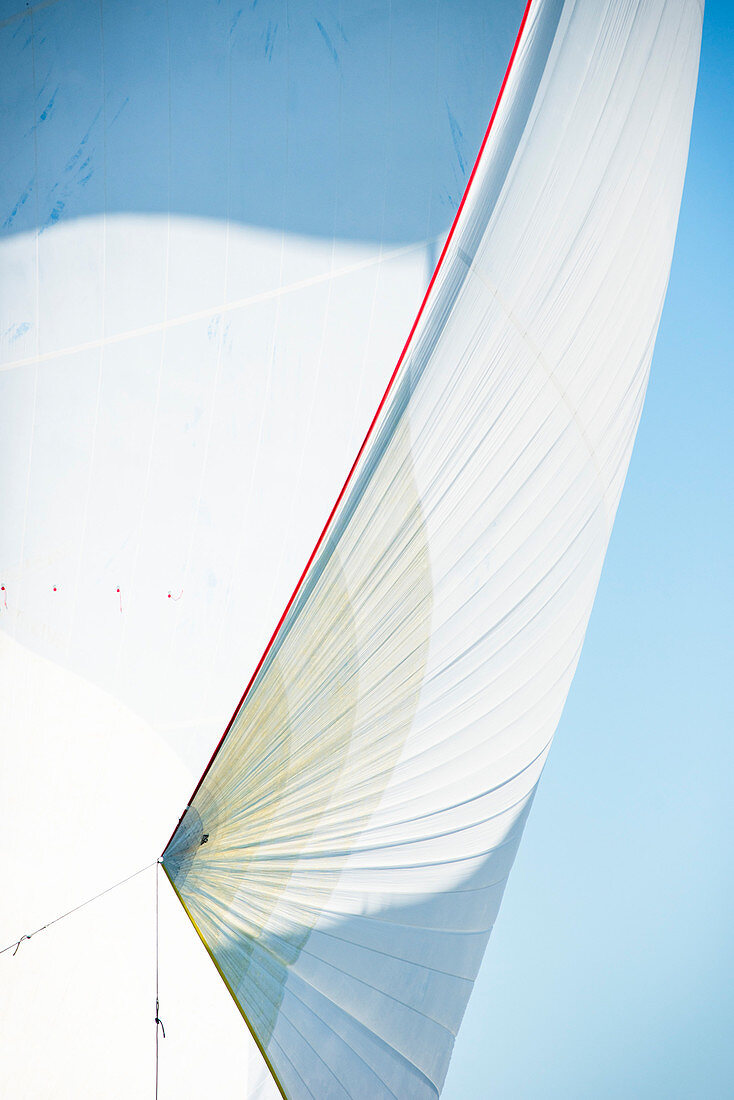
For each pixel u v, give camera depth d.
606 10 2.76
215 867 2.29
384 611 2.63
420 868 2.92
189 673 2.16
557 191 2.81
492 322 2.67
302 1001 2.53
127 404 2.03
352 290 2.34
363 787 2.70
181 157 2.09
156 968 2.18
